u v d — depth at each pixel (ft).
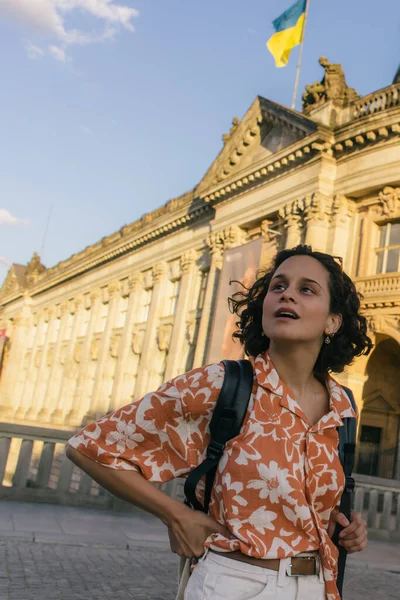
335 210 84.89
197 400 7.37
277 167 96.37
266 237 99.45
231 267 99.30
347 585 32.50
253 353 9.27
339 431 8.01
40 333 233.55
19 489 44.32
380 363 91.71
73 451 7.18
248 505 7.06
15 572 26.71
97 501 46.24
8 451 44.47
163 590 26.76
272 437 7.28
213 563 6.94
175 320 127.85
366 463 88.99
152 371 135.03
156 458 7.34
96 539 34.76
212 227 115.75
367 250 81.92
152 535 38.27
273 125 103.91
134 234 155.84
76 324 194.18
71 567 28.86
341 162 86.89
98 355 166.50
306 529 7.10
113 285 169.37
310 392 8.30
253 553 6.79
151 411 7.29
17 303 263.90
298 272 8.25
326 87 91.81
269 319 8.09
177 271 137.90
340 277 8.63
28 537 33.24
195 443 7.45
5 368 261.03
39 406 213.46
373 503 51.08
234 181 107.04
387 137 80.18
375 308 77.10
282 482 7.05
